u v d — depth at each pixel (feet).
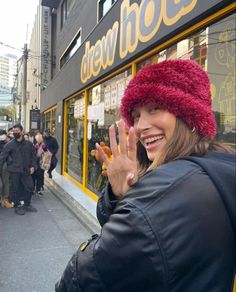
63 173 35.45
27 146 21.38
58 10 43.70
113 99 19.39
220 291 2.37
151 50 13.96
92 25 24.44
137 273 2.40
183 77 3.02
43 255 13.71
